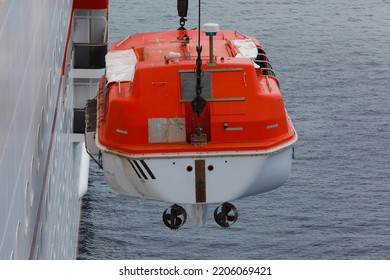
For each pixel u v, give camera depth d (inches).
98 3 4148.6
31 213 2210.9
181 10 2896.2
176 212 2581.2
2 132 1704.0
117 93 2551.7
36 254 2394.2
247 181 2485.2
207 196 2477.9
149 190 2482.8
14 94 1875.0
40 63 2399.1
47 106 2625.5
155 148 2436.0
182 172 2450.8
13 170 1847.9
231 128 2459.4
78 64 4259.4
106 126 2524.6
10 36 1822.1
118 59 2741.1
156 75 2472.9
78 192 5265.8
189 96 2468.0
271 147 2466.8
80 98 4384.8
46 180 2674.7
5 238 1727.4
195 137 2434.8
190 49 2741.1
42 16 2454.5
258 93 2490.2
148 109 2459.4
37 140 2332.7
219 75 2486.5
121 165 2492.6
